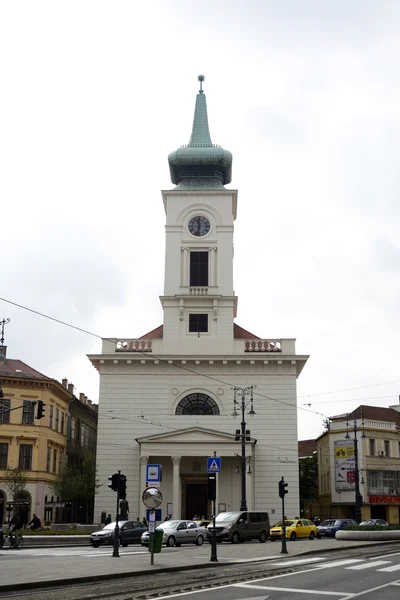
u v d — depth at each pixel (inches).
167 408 2079.2
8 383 2186.3
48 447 2252.7
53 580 669.3
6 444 2137.1
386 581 677.3
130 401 2085.4
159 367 2110.0
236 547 1300.4
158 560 946.1
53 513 2278.5
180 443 1968.5
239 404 2075.5
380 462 2588.6
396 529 1475.1
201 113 2406.5
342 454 2642.7
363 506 2524.6
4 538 1398.9
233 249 2260.1
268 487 2007.9
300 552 1099.9
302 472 3186.5
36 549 1307.8
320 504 2920.8
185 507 2015.3
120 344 2151.8
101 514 1991.9
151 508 892.6
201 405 2089.1
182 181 2343.8
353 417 2662.4
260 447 2041.1
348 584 654.5
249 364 2100.1
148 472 938.7
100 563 888.3
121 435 2059.5
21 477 2001.7
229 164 2342.5
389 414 2775.6
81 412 2780.5
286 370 2098.9
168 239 2246.6
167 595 588.7
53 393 2310.5
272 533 1688.0
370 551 1125.1
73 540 1494.8
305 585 651.5
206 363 2101.4
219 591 610.2
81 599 571.8
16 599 572.4
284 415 2062.0
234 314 2281.0
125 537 1397.6
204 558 986.7
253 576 744.3
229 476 2015.3
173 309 2175.2
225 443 1966.0
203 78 2468.0
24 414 2188.7
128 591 622.8
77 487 2122.3
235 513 1542.8
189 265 2231.8
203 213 2266.2
